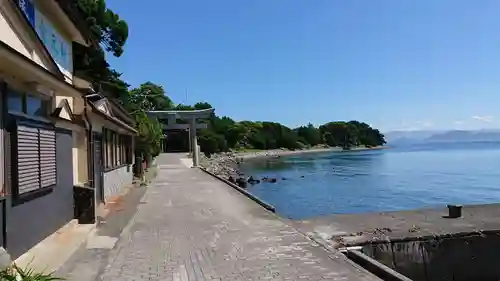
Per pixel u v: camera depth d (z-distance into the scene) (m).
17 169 6.56
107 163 15.27
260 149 98.06
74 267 7.02
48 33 9.92
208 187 20.58
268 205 14.05
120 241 8.95
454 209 12.88
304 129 120.62
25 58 5.75
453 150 126.81
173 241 8.96
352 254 8.23
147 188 20.16
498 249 11.02
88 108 11.49
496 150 116.81
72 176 10.00
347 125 131.62
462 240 10.79
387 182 37.38
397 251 10.20
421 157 82.00
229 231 9.98
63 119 8.90
